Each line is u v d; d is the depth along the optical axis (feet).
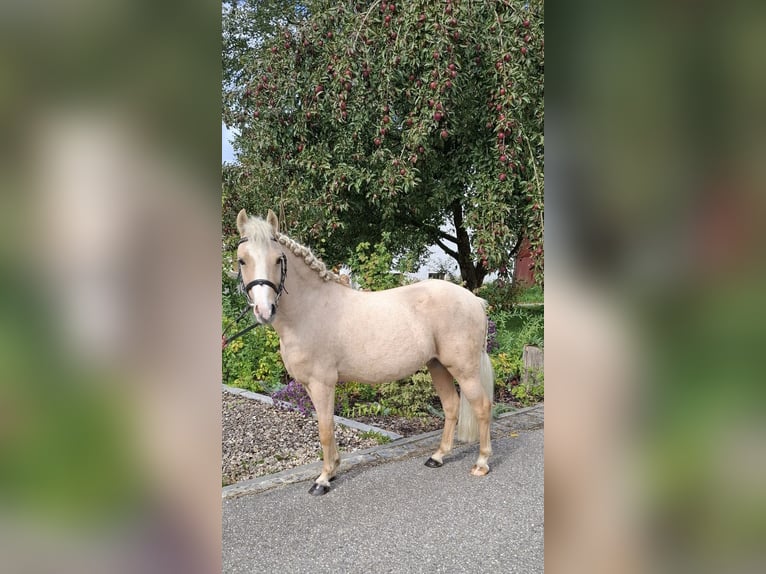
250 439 12.79
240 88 20.04
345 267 19.94
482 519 8.75
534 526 8.47
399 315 10.27
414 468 11.03
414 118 17.30
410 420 14.53
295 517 8.93
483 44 17.54
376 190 18.49
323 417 9.89
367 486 10.16
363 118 17.70
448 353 10.55
